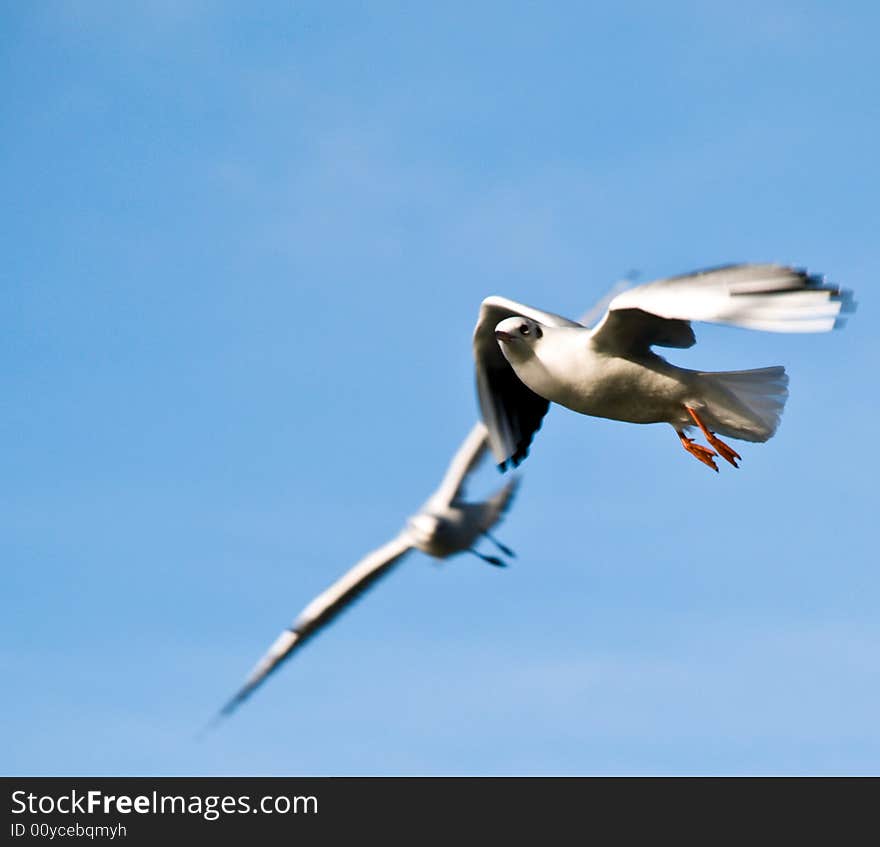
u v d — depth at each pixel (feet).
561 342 40.98
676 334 39.78
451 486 57.82
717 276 33.88
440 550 57.11
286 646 54.95
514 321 41.63
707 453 40.73
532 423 46.60
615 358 40.37
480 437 57.67
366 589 56.29
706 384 40.24
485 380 45.85
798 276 32.94
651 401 40.88
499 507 58.54
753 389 40.06
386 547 56.39
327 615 55.52
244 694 54.19
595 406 41.50
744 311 33.14
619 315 39.14
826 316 32.55
